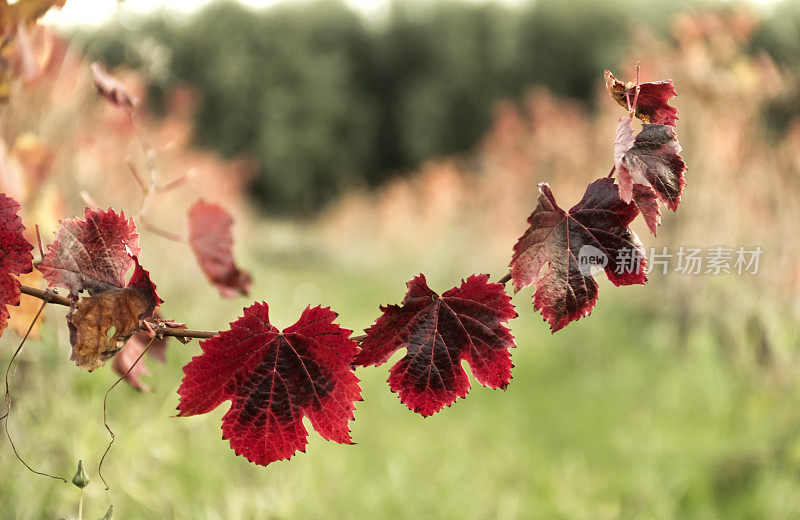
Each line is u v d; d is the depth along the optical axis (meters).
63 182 2.35
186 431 2.56
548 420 3.99
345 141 20.77
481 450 3.64
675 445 3.22
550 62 18.95
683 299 4.59
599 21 18.23
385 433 3.78
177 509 2.11
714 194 4.32
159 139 4.64
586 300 0.92
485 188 9.04
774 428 3.11
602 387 4.32
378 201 16.09
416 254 10.24
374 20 21.34
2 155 1.42
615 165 0.93
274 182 19.44
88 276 0.94
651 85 0.94
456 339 0.92
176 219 4.52
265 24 19.78
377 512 2.79
